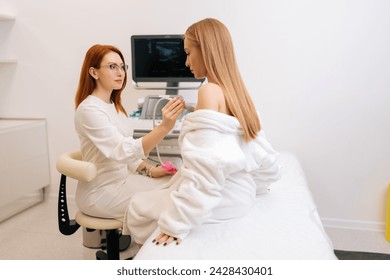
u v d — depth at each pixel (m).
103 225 1.60
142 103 2.47
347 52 2.39
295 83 2.50
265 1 2.45
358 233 2.52
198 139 1.15
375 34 2.34
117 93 1.82
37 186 2.96
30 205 2.98
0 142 2.54
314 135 2.54
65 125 2.97
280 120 2.57
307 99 2.51
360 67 2.39
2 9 2.88
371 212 2.55
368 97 2.42
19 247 2.30
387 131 2.43
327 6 2.37
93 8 2.72
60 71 2.88
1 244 2.34
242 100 1.26
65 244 2.35
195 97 2.65
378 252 2.24
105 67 1.66
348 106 2.46
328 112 2.49
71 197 3.05
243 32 2.51
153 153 2.45
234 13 2.50
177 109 1.50
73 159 1.59
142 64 2.45
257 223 1.26
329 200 2.60
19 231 2.53
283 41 2.47
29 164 2.85
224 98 1.23
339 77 2.44
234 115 1.24
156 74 2.46
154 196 1.40
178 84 2.52
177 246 1.08
